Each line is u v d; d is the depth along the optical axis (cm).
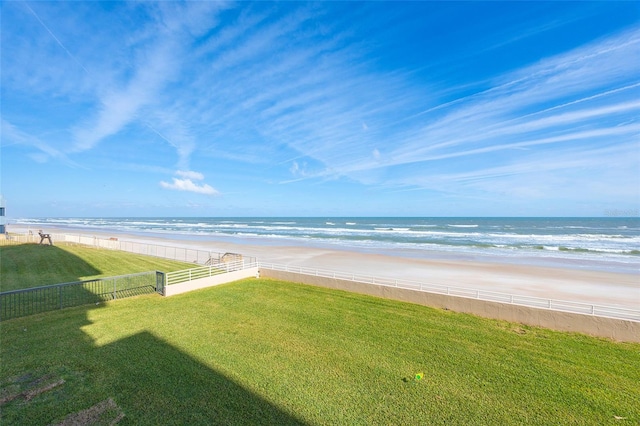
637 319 1140
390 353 977
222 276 1817
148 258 2633
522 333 1141
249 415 669
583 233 6278
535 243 4575
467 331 1154
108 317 1220
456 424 661
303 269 2206
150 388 754
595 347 1027
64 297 1459
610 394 776
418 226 8838
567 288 2062
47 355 895
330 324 1209
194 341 1027
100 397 711
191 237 5872
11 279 1762
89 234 6022
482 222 11288
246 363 892
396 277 2350
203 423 639
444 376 848
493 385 808
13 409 658
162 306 1381
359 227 8700
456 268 2731
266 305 1432
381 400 737
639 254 3541
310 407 704
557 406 728
